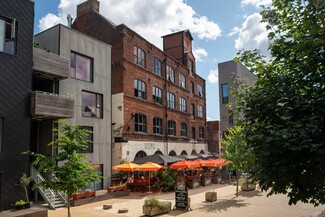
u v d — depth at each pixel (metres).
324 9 4.00
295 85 4.54
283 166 4.15
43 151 19.16
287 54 4.69
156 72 31.86
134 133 26.53
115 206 16.75
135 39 28.12
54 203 16.33
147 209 14.08
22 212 13.30
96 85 22.83
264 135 4.49
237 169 19.02
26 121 15.88
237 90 5.87
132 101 26.73
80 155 11.87
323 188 4.05
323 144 3.80
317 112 4.16
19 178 15.16
